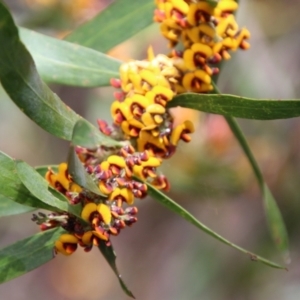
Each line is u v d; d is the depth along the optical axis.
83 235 0.43
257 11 0.82
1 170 0.43
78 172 0.41
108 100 0.89
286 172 0.83
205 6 0.45
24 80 0.42
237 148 0.74
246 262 0.89
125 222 0.43
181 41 0.46
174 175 0.70
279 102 0.42
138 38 0.79
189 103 0.44
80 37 0.50
